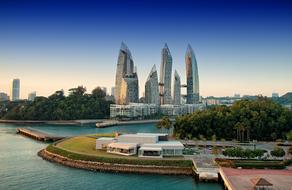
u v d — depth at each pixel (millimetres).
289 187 114750
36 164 173375
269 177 129125
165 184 135000
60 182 138125
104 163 165375
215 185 133750
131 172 153875
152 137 193250
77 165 167250
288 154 176750
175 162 159125
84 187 131000
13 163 176000
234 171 139250
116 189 127875
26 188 129875
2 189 128750
